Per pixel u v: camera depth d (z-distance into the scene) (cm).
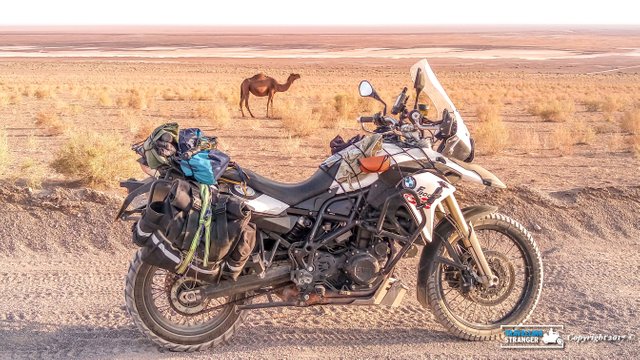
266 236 491
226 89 4591
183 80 6378
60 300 595
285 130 2092
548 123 2472
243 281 486
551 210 836
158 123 2170
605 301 604
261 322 553
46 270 672
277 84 2697
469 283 520
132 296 478
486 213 521
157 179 464
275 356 491
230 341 516
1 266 680
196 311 491
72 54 12294
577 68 9225
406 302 609
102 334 525
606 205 852
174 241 445
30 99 3394
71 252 725
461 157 516
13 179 1059
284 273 495
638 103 3478
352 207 495
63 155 1124
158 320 488
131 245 745
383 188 493
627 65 9869
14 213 759
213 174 458
